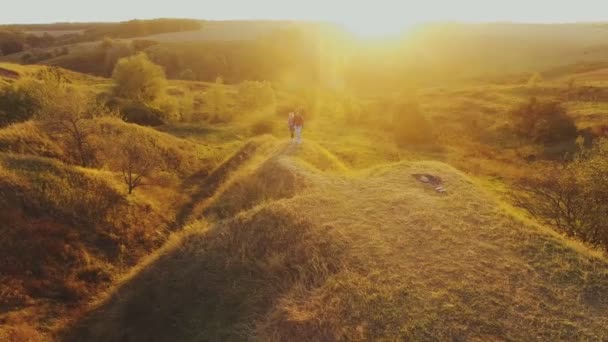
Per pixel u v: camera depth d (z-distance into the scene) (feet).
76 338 43.39
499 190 90.94
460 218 47.14
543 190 82.23
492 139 161.68
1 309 45.85
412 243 41.52
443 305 32.50
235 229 48.70
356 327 30.89
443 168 64.54
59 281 52.29
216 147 125.49
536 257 39.63
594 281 36.29
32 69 201.46
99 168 85.61
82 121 90.94
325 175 61.82
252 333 34.45
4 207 57.26
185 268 46.09
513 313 31.96
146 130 107.96
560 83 245.45
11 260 51.72
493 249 40.78
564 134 149.07
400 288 34.53
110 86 201.67
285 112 200.95
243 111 193.47
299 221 45.93
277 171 65.36
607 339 29.66
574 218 57.98
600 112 170.09
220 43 439.22
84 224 62.49
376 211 48.44
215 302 40.06
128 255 61.16
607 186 55.88
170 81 264.93
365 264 37.91
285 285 38.81
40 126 88.02
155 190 81.35
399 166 65.46
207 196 83.05
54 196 63.62
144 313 42.47
